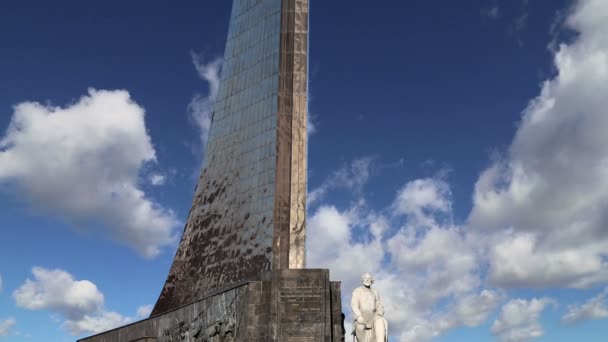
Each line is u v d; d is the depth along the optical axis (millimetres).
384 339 25922
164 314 37656
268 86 35656
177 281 39594
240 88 38156
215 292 35500
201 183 39812
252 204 34594
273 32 36344
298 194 33250
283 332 30125
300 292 30656
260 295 30688
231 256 35188
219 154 38656
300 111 34469
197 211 39500
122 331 41625
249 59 37938
